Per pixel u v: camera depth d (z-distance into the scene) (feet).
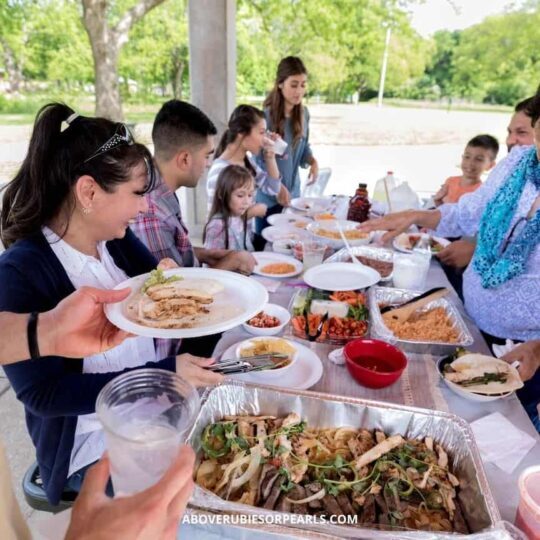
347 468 3.35
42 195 3.84
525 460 3.51
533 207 5.59
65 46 31.81
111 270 4.80
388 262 7.48
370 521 3.00
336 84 48.08
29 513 6.13
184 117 6.42
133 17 24.17
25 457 7.04
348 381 4.45
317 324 5.26
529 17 42.75
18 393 3.57
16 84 31.94
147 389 2.49
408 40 45.44
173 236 6.74
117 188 3.84
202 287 4.33
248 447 3.45
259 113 10.61
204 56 14.60
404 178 26.63
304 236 8.89
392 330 5.18
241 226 9.77
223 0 14.05
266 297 4.19
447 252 7.75
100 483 1.69
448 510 3.07
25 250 3.79
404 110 49.85
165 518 1.55
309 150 14.05
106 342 3.19
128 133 3.95
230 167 8.91
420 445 3.56
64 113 3.80
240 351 4.64
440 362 4.60
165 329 3.48
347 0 36.06
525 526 2.67
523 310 5.74
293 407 3.80
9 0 29.35
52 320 2.67
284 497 3.12
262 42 35.04
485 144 11.18
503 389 4.10
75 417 3.95
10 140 26.23
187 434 3.28
